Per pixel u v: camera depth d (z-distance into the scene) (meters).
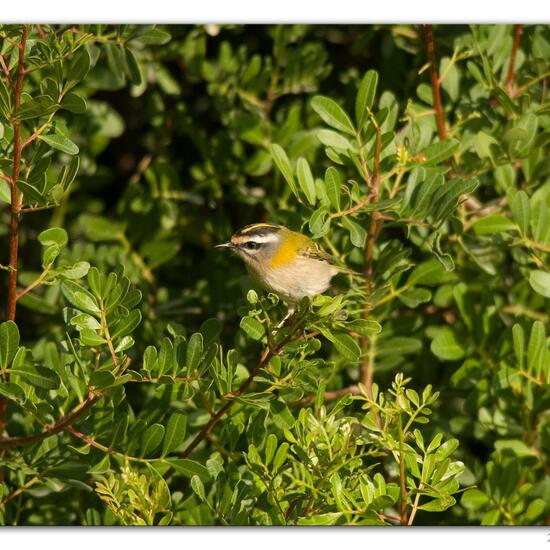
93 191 14.34
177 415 9.25
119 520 9.36
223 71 12.88
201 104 13.51
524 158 10.62
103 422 9.36
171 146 13.86
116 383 8.31
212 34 12.78
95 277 8.57
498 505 10.46
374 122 9.36
